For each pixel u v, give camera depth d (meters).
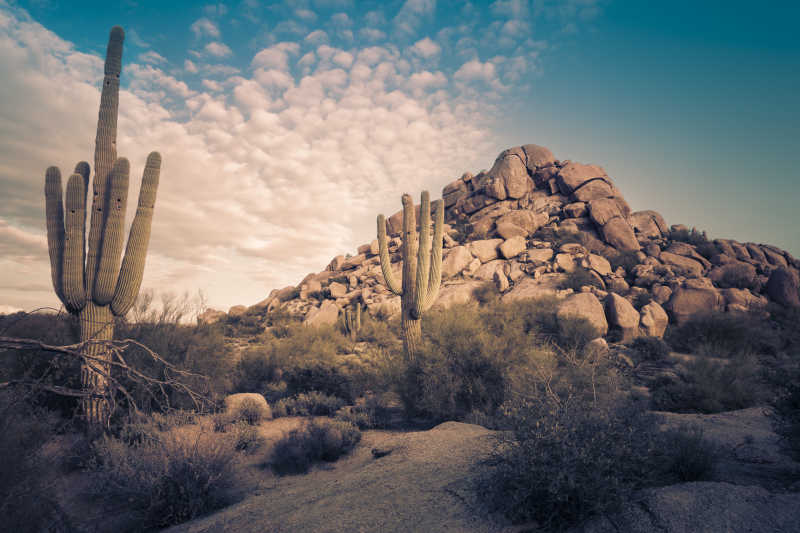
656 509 2.75
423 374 9.50
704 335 20.73
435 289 12.73
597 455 2.88
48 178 7.71
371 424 9.35
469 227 47.94
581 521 2.79
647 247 38.34
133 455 4.95
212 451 5.14
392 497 3.74
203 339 10.55
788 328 23.55
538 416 3.28
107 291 7.44
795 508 2.60
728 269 32.12
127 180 7.83
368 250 53.12
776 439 5.25
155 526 4.44
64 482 5.07
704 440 4.25
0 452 2.96
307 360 13.73
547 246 39.59
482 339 9.33
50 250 7.55
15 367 5.72
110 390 4.35
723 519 2.55
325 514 3.56
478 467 4.09
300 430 7.85
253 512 4.13
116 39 8.65
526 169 51.44
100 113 8.34
